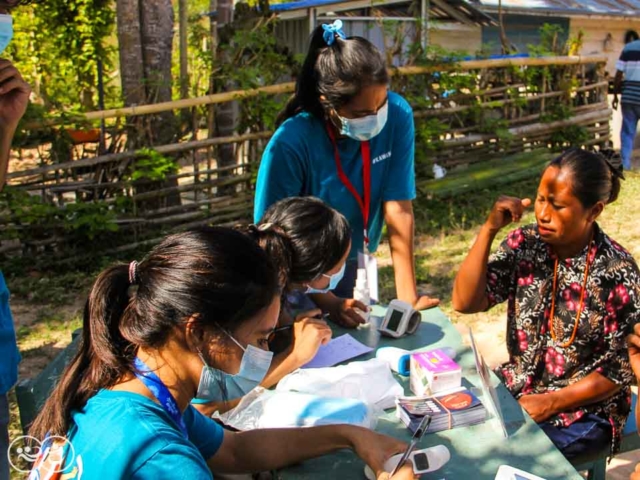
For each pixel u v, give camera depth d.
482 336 4.72
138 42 6.88
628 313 2.40
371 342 2.65
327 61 2.64
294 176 2.88
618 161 2.42
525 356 2.60
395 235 3.06
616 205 7.30
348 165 2.93
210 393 1.50
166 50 7.14
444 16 12.83
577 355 2.49
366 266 3.00
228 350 1.44
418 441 1.91
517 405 2.19
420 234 6.70
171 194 6.52
